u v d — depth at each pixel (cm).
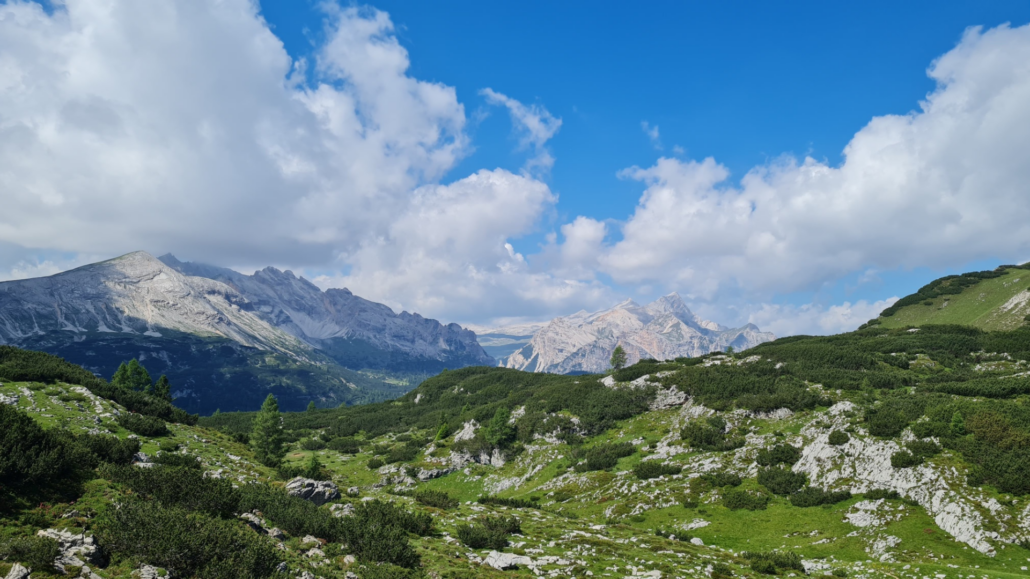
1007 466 5672
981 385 9031
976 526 5125
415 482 11506
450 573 3175
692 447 9212
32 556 1911
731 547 5834
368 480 11494
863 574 4575
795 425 8962
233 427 17000
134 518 2381
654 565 4103
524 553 4116
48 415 4675
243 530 2873
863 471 6688
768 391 10681
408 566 3156
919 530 5409
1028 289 16000
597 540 4869
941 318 17788
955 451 6259
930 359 12338
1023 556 4675
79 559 2059
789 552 5178
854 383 10162
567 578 3500
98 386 6016
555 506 8350
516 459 11612
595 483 8819
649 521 6956
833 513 6209
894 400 8194
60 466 2788
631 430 11125
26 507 2419
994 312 16012
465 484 11125
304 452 14325
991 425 6419
